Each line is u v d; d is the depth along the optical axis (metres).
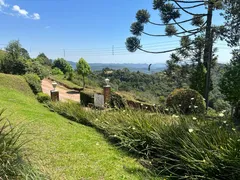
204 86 8.96
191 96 6.22
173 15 11.27
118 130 4.00
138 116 4.12
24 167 2.00
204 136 2.70
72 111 6.21
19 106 6.18
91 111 5.85
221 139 2.57
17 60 14.84
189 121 3.23
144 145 3.39
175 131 3.07
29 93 10.23
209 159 2.38
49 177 2.19
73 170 2.59
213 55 10.18
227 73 6.16
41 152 2.96
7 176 1.88
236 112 5.86
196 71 9.36
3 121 4.01
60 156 2.94
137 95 10.62
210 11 9.88
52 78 21.58
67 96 14.24
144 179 2.54
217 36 7.13
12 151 2.12
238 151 2.29
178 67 12.75
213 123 3.07
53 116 5.66
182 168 2.60
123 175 2.60
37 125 4.34
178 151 2.78
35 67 16.30
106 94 8.53
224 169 2.28
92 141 3.82
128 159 3.16
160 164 2.94
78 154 3.10
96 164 2.84
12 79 10.38
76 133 4.22
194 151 2.58
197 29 11.63
